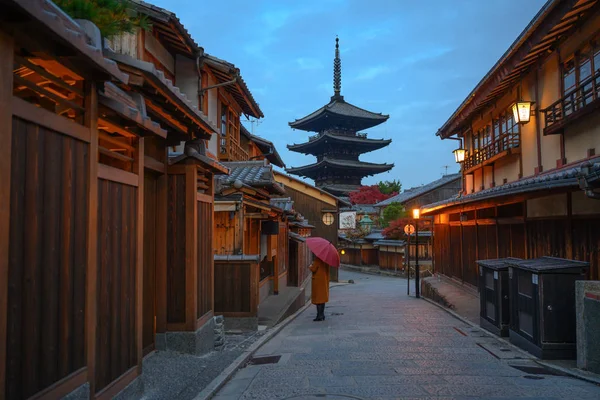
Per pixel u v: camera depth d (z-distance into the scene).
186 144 7.36
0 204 2.63
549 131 11.91
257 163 14.90
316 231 33.16
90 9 4.04
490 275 9.90
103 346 4.15
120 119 4.50
